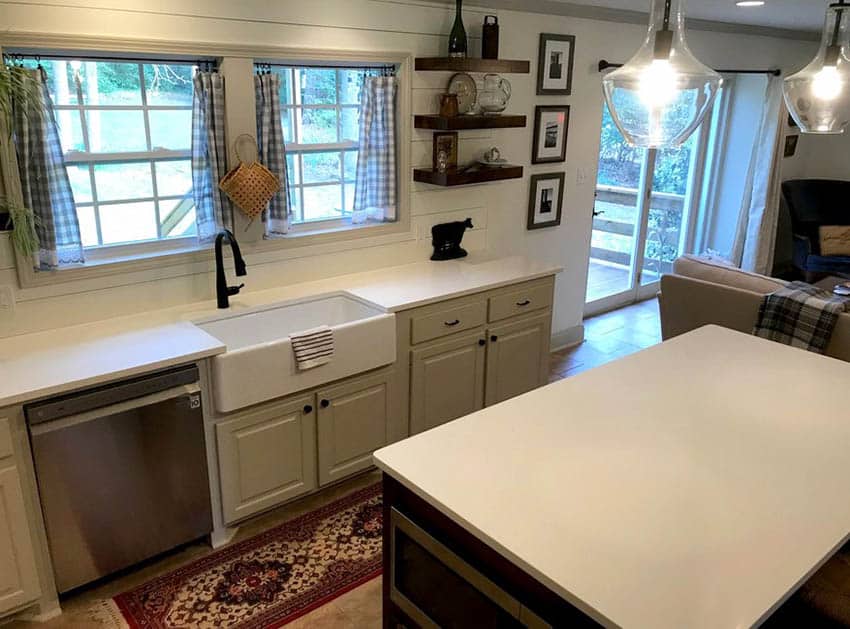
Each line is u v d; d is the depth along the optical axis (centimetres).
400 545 184
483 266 387
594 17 446
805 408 215
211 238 313
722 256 645
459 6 352
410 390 334
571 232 489
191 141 301
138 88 288
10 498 226
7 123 245
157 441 252
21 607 239
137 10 268
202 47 286
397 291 335
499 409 211
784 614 190
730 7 439
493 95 379
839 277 530
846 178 686
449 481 171
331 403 303
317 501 318
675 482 172
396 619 193
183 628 244
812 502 164
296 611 253
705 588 134
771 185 607
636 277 608
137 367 241
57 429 228
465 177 368
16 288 265
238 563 277
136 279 294
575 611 136
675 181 612
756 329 352
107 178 288
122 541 255
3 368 238
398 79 357
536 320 385
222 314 302
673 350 263
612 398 220
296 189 346
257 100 312
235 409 270
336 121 352
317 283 349
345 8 326
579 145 472
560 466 178
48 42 251
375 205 371
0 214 254
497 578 153
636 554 144
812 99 278
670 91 204
